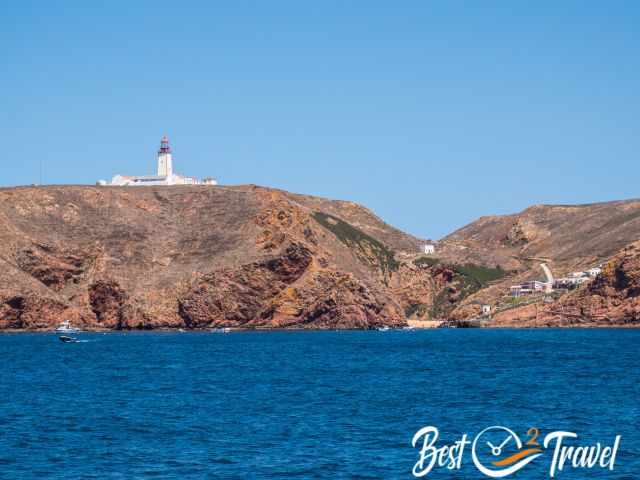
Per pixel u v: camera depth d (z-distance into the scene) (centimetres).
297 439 9012
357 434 9288
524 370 16738
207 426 9831
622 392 12750
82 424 10044
